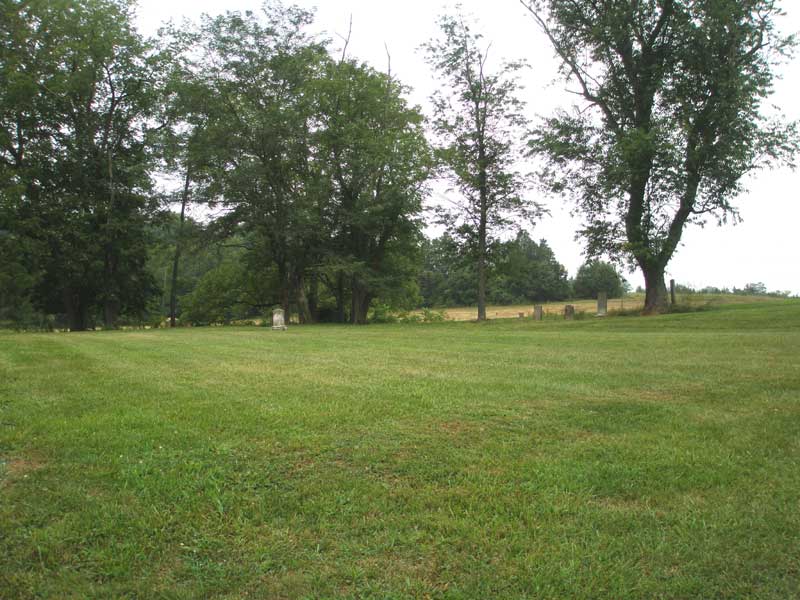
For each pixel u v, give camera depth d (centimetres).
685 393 755
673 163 2770
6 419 607
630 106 3052
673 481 449
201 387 801
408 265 4391
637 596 310
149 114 3781
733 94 2702
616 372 934
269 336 2014
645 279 3166
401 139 3675
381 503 409
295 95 3628
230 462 482
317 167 3822
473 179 3484
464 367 1021
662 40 2958
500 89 3434
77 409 655
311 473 463
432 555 346
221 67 3544
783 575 326
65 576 323
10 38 2823
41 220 3369
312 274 4216
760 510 400
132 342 1659
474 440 547
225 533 370
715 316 2408
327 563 337
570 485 439
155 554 347
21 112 3350
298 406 668
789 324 2033
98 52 3444
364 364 1073
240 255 4572
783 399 711
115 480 444
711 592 312
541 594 310
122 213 3672
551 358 1155
